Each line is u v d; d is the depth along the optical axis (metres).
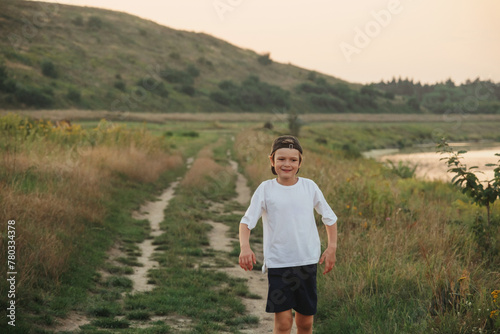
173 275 6.98
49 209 8.06
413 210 9.23
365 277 5.55
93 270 6.77
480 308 4.27
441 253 6.17
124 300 5.74
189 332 4.68
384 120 117.75
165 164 20.36
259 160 20.84
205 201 14.38
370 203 9.41
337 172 13.52
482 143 74.31
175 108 105.75
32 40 109.38
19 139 12.66
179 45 167.50
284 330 3.32
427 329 4.17
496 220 8.03
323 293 5.55
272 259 3.34
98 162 14.16
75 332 4.49
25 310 4.85
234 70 165.00
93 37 132.38
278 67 191.00
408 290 5.23
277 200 3.36
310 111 132.00
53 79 91.88
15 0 121.50
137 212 11.90
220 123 80.12
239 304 5.71
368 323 4.50
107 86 100.88
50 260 6.06
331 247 3.44
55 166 11.27
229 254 8.48
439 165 33.66
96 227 8.95
